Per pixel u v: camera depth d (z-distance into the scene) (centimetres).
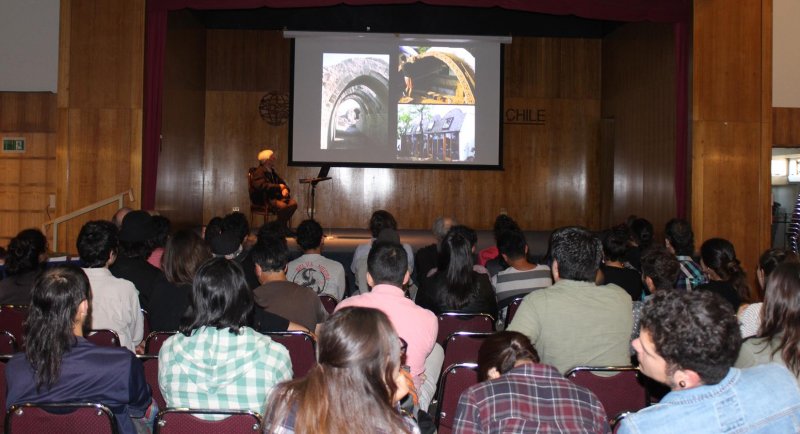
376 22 1205
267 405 160
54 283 223
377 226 559
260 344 227
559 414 189
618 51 1173
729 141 876
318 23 1205
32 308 223
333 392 150
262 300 336
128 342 336
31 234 384
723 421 151
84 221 830
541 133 1245
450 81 1215
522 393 192
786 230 1156
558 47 1248
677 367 152
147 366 285
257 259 348
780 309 228
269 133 1213
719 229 872
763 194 875
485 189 1239
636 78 1091
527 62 1245
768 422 152
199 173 1164
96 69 834
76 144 834
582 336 274
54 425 219
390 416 150
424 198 1233
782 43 955
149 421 262
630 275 409
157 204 887
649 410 155
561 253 282
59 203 831
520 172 1242
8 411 219
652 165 1033
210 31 1206
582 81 1251
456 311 374
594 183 1245
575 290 279
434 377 318
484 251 582
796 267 230
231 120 1208
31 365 221
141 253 399
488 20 1211
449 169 1222
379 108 1209
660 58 1002
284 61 1216
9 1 911
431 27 1207
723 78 876
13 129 918
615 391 261
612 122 1248
